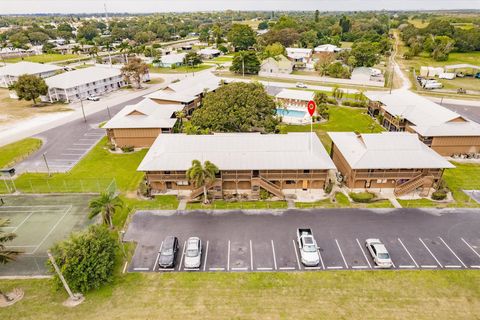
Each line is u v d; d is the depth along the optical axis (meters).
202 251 39.53
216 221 45.25
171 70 159.50
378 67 159.88
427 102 76.38
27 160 64.50
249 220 45.44
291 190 52.94
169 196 51.53
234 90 70.00
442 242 40.94
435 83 119.44
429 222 44.72
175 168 49.78
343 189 53.31
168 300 32.88
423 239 41.47
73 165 62.34
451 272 36.28
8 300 32.94
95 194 52.72
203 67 166.88
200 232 43.00
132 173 59.41
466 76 139.12
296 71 157.12
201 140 53.78
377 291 33.78
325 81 135.00
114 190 53.28
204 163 49.47
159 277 35.88
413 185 50.56
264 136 54.25
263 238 41.84
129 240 41.62
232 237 42.00
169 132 68.88
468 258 38.34
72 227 44.72
